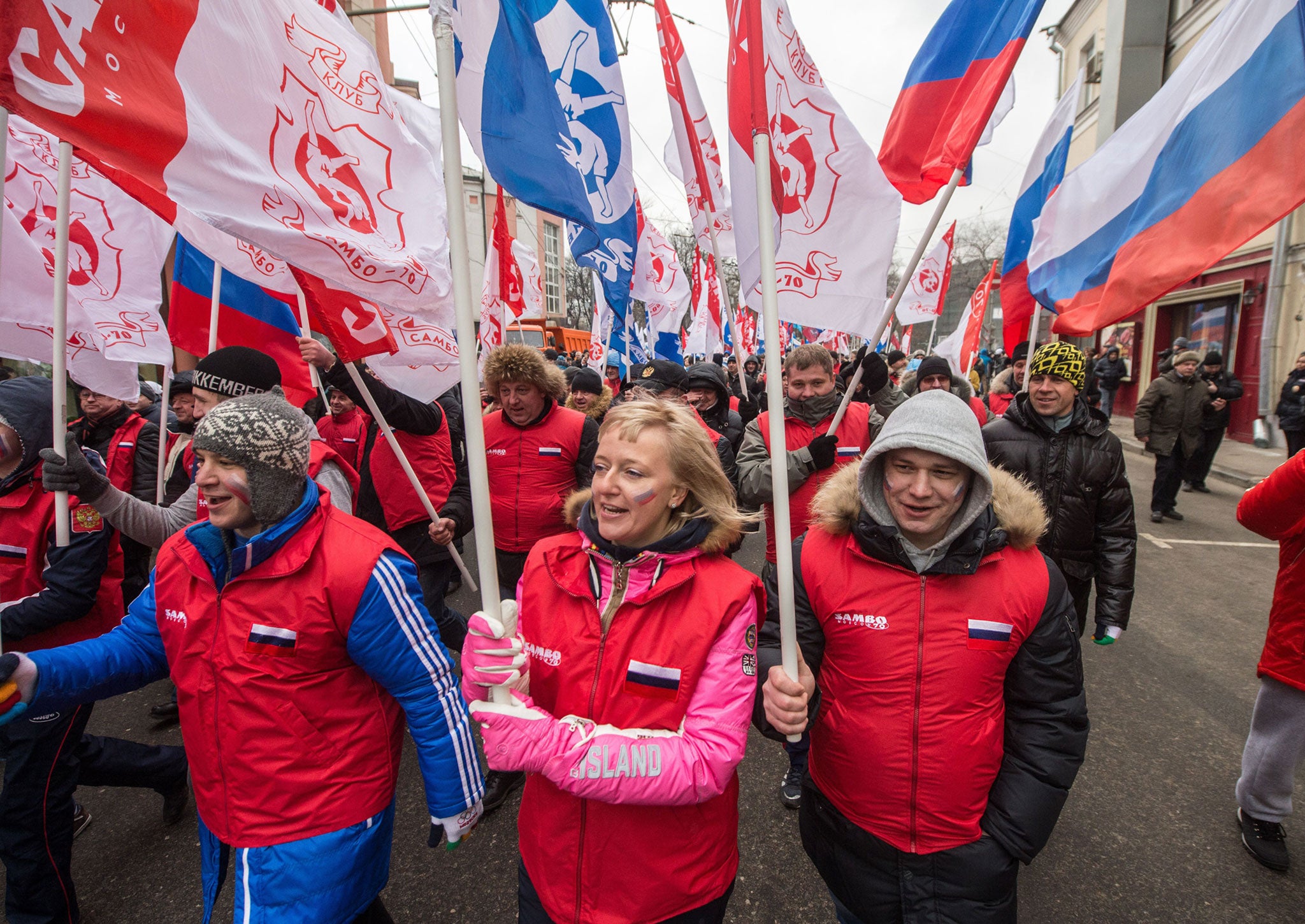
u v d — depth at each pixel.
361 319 2.45
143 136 1.53
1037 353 2.74
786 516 1.30
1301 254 9.88
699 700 1.25
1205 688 3.58
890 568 1.48
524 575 1.44
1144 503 7.84
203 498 1.42
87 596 1.99
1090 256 2.80
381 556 1.46
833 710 1.54
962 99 2.10
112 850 2.49
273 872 1.43
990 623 1.42
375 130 2.17
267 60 1.83
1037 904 2.19
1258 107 2.16
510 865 2.41
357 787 1.50
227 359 2.25
